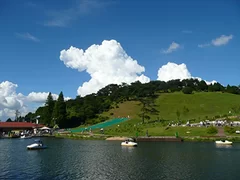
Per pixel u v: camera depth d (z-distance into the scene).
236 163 54.94
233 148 79.50
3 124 177.25
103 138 118.44
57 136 139.25
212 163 55.09
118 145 92.25
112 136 121.88
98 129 157.25
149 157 63.78
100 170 49.38
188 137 106.75
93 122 194.00
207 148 79.94
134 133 124.81
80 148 83.88
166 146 86.75
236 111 175.25
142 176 44.47
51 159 62.22
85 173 47.12
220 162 56.19
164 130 122.69
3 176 45.38
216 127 122.62
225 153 69.12
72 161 59.28
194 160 58.84
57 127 180.88
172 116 188.38
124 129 138.00
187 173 46.28
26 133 149.38
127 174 45.97
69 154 70.25
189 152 71.56
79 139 121.00
